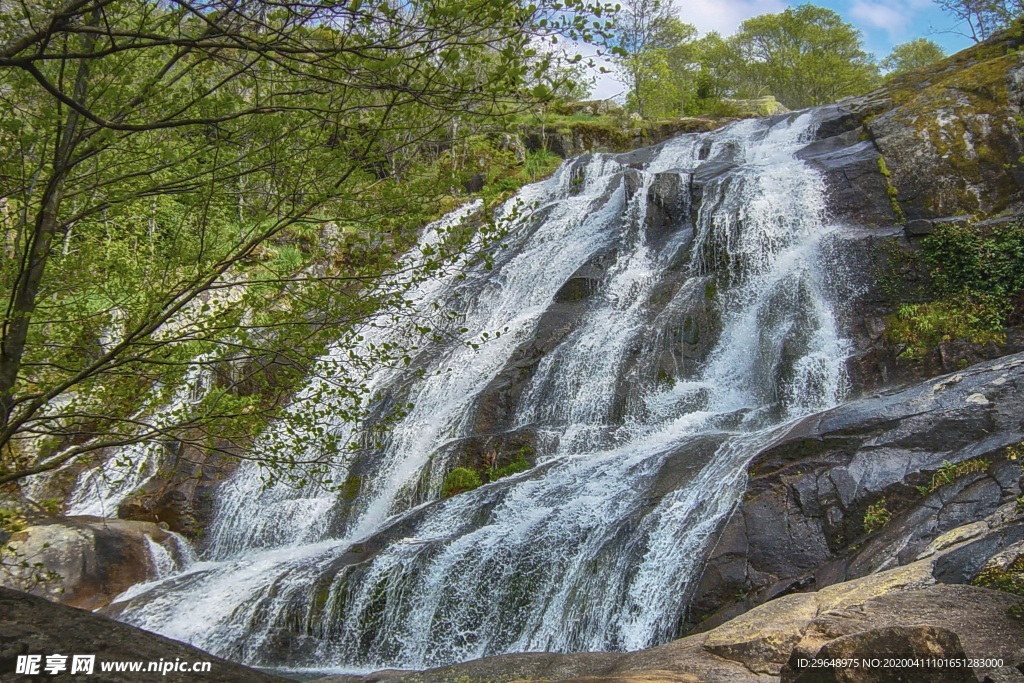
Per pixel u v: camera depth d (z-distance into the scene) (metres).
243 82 6.73
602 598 10.76
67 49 6.75
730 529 10.37
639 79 40.25
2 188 7.04
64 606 4.33
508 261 22.52
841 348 15.62
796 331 15.95
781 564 9.96
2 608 4.07
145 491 17.08
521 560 11.54
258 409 7.78
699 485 11.55
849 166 19.75
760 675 6.25
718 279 18.06
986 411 10.76
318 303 7.21
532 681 6.42
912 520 9.42
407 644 11.39
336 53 5.86
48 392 6.78
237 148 7.08
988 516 8.78
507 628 11.21
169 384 7.95
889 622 6.41
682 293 17.81
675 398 15.62
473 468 15.09
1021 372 11.17
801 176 19.89
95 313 7.89
